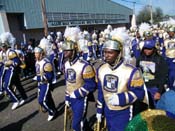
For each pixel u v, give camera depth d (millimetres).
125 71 2736
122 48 2742
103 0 40000
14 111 6031
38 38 26125
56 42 11914
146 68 3902
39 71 4922
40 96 5027
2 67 6582
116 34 2766
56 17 28547
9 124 5238
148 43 3826
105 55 2762
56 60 10008
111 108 2881
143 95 2762
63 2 30000
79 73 3521
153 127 2020
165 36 9539
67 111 4012
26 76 10281
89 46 13031
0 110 6191
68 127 4738
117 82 2768
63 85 8234
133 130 2160
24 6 23828
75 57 3578
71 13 31422
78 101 3572
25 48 10781
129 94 2723
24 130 4867
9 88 6117
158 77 3787
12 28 23125
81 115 3598
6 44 6297
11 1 22578
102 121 3234
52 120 5199
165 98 2436
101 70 2938
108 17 41562
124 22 47281
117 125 2875
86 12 35156
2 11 21094
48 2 27594
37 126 4996
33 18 24734
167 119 2047
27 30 24703
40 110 5906
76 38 3643
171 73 4406
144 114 2201
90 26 36438
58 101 6465
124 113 2830
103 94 2969
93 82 3529
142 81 2746
